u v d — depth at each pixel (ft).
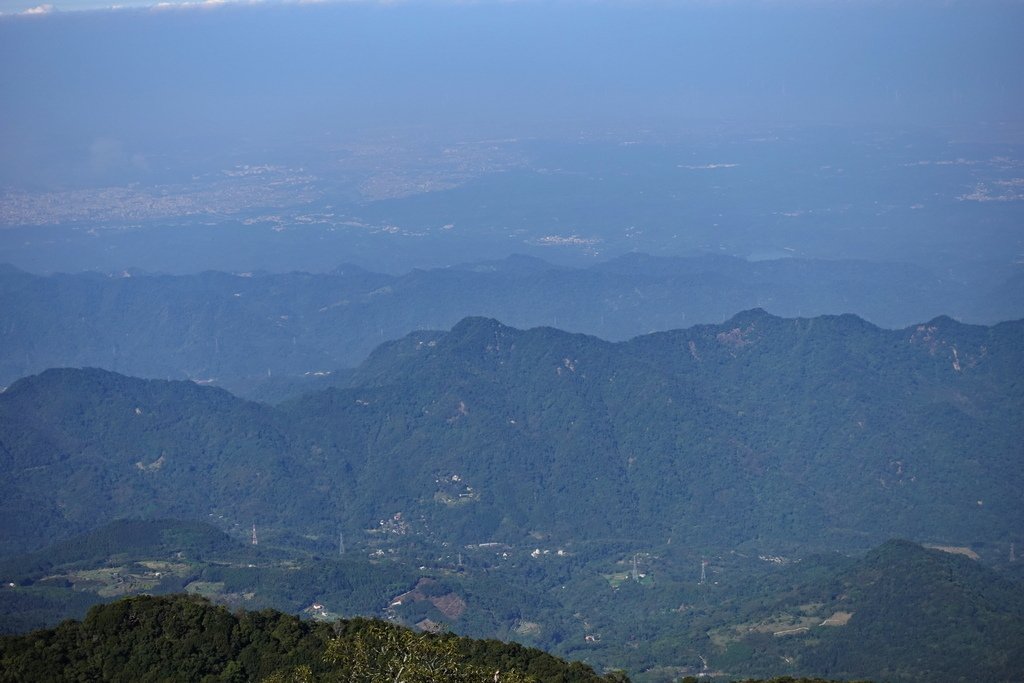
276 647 501.56
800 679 570.05
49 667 488.85
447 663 394.32
